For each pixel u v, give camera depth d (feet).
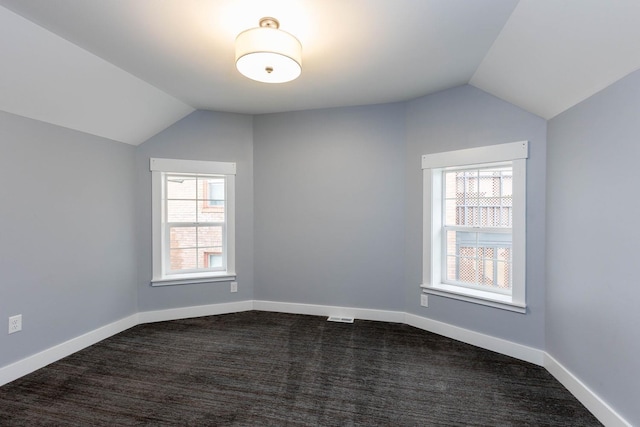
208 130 11.43
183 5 5.48
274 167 11.81
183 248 11.66
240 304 11.96
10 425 5.65
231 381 7.15
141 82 8.66
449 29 6.26
